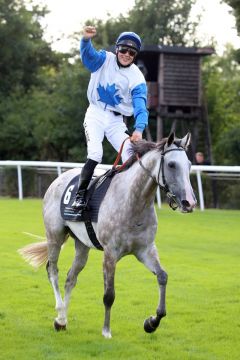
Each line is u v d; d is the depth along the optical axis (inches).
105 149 1301.7
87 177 311.4
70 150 1428.4
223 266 501.0
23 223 703.1
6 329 319.6
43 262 346.3
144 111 308.3
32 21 1753.2
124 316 347.9
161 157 280.8
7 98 1649.9
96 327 325.4
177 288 419.8
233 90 1711.4
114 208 293.7
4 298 386.9
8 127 1542.8
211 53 1253.1
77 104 1432.1
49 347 288.5
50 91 1802.4
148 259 292.4
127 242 290.7
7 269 477.4
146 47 1238.9
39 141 1494.8
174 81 1262.3
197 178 923.4
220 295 402.6
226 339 309.4
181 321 340.2
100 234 299.0
